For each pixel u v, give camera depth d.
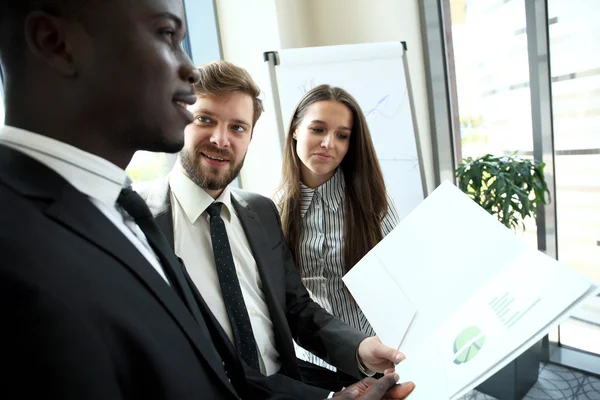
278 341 0.87
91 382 0.28
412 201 1.84
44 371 0.26
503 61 2.04
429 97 2.17
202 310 0.60
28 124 0.35
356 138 1.27
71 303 0.28
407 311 0.69
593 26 1.73
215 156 0.82
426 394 0.55
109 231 0.37
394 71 1.87
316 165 1.21
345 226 1.28
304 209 1.29
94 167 0.38
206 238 0.83
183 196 0.83
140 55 0.35
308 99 1.24
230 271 0.81
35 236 0.29
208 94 0.80
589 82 1.79
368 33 2.15
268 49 2.10
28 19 0.32
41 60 0.33
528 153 2.02
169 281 0.48
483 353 0.52
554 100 1.92
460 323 0.59
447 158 2.25
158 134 0.39
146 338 0.34
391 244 0.77
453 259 0.67
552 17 1.84
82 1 0.32
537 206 2.03
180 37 0.40
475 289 0.62
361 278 0.78
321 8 2.29
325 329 0.90
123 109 0.36
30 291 0.26
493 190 1.75
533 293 0.53
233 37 2.24
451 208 0.72
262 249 0.90
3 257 0.27
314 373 1.02
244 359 0.78
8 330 0.25
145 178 2.02
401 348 0.66
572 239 2.01
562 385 1.83
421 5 2.07
